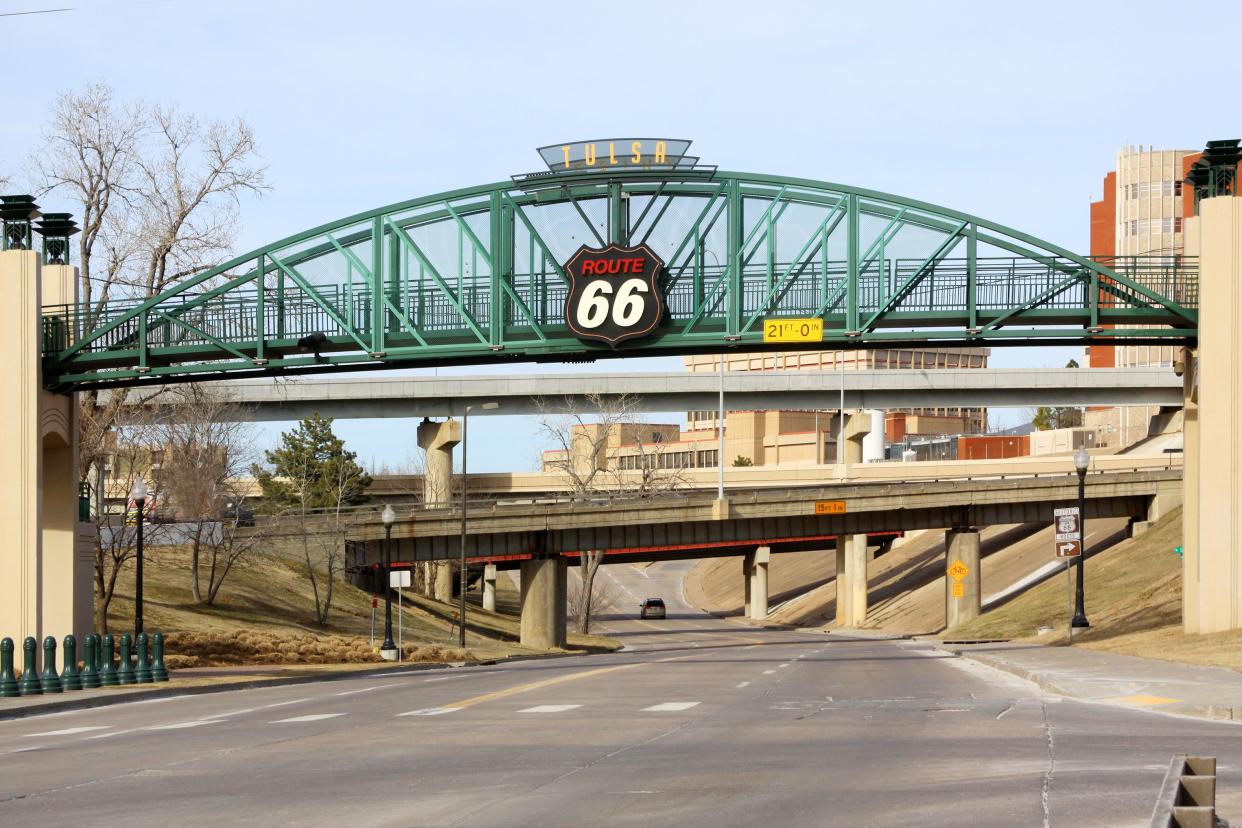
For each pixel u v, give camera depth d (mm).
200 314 42406
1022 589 91875
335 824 10781
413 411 107812
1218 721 18672
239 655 47812
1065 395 112125
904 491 89000
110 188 52719
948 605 89812
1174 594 53469
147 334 42000
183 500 67062
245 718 22688
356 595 85562
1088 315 40625
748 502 85500
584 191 41031
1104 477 93875
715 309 41125
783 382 111438
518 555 80312
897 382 112125
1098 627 51031
